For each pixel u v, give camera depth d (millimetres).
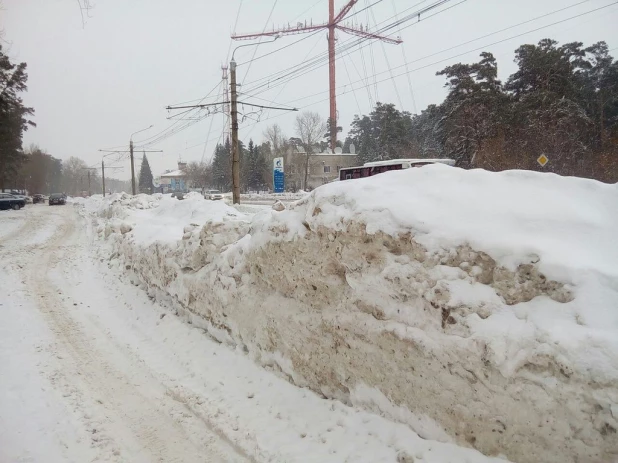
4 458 3363
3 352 5500
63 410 4121
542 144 22359
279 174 25234
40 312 7402
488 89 26078
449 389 2805
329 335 3840
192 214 10914
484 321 2666
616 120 25797
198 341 5750
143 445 3568
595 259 2590
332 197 3789
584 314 2357
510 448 2518
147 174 102688
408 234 3121
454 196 3227
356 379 3580
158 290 7605
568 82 24000
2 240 17156
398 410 3205
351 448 3170
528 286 2623
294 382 4238
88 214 30328
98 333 6406
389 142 37656
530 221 2871
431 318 2947
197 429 3779
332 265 3824
